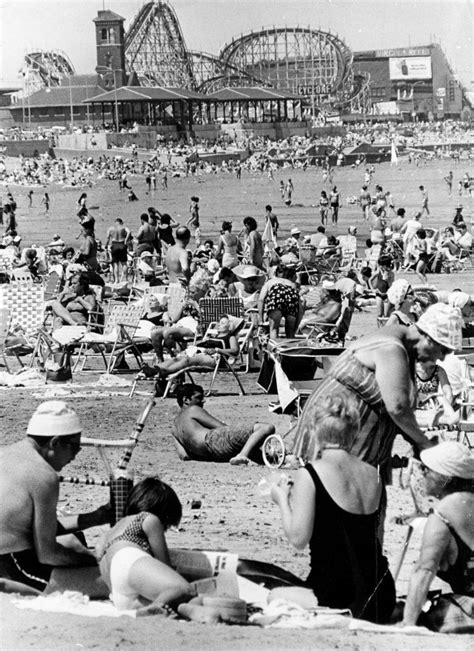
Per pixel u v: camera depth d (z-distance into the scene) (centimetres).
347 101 15412
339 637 507
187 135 12594
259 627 518
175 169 10600
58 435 565
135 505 566
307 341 1254
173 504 570
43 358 1555
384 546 697
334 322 1435
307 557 673
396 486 859
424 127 13938
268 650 478
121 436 1088
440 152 11531
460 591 551
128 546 553
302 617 536
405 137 13025
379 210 3819
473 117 15025
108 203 7556
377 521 571
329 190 7838
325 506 557
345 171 9994
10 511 556
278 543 705
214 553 591
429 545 540
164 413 1227
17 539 560
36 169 9956
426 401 995
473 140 12650
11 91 13550
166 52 14300
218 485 884
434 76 15375
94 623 503
